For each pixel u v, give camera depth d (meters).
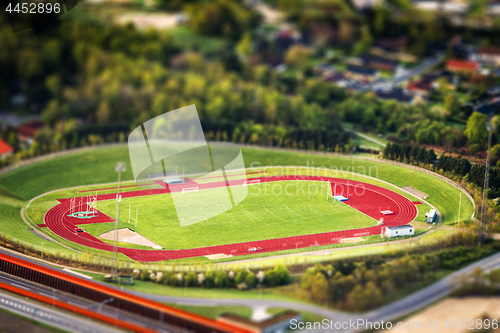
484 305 158.12
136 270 181.75
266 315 154.25
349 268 176.62
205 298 164.88
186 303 162.25
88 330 156.38
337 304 159.38
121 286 173.25
